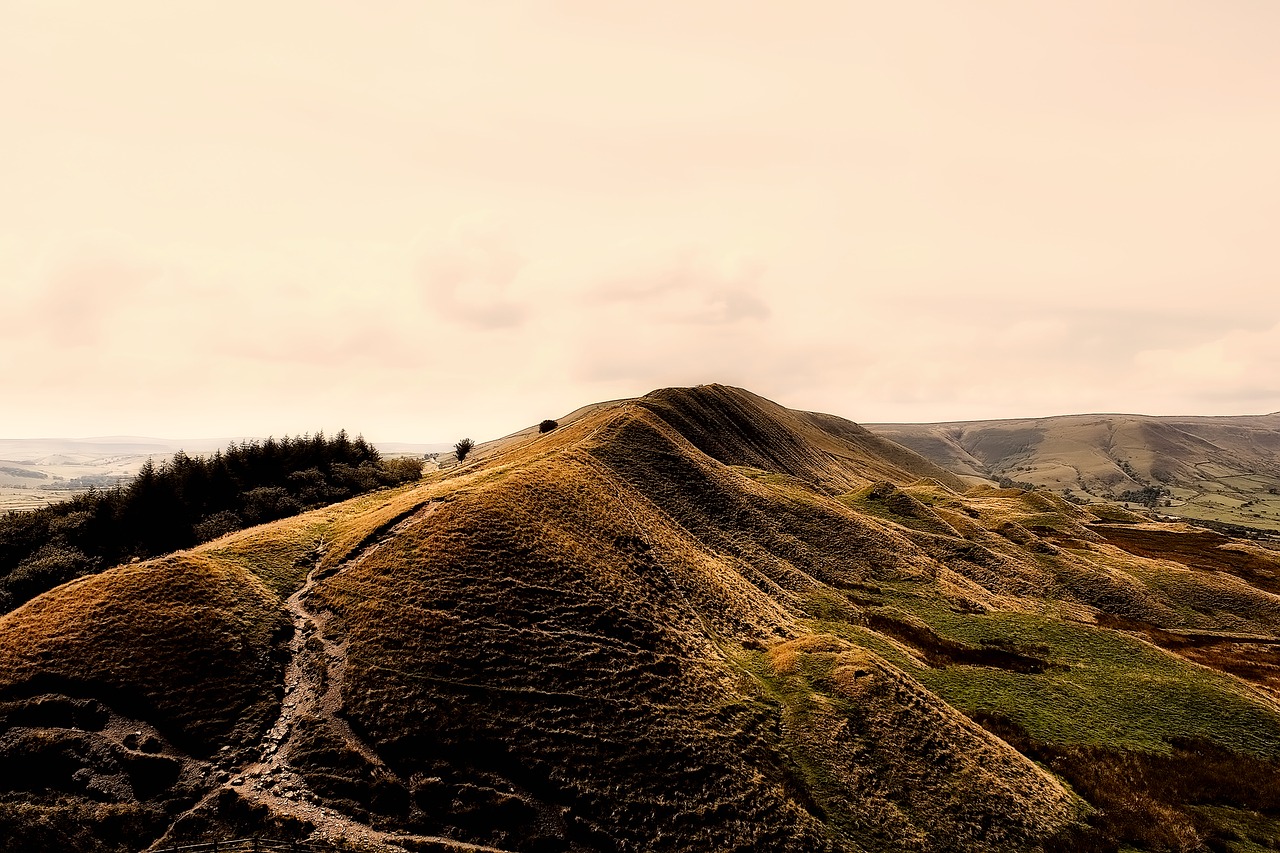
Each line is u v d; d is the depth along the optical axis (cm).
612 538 5706
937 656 6294
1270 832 3959
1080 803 4081
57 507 6656
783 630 5859
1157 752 4794
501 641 3838
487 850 2755
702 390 17400
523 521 5144
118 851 2448
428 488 6438
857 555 8456
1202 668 6525
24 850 2356
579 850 2903
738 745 3744
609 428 9619
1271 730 5188
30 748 2692
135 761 2748
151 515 6391
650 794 3225
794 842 3206
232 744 2967
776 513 8931
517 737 3278
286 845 2558
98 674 3070
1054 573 9838
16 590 5234
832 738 4028
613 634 4306
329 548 4959
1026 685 5822
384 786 2878
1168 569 10644
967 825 3594
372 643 3641
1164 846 3716
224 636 3509
